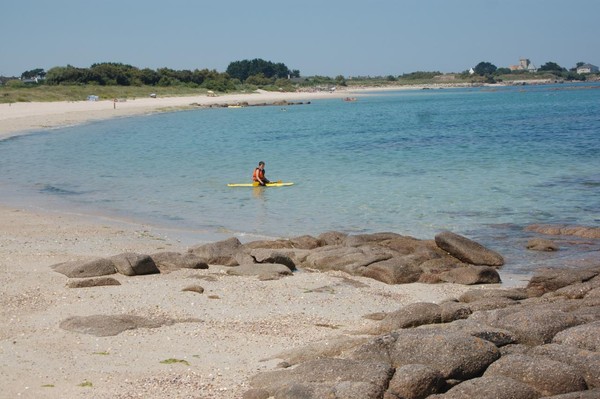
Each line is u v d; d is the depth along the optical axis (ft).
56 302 49.80
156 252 68.64
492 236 76.13
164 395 32.99
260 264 61.52
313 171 129.08
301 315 48.52
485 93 638.12
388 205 94.27
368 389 28.96
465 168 128.06
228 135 211.82
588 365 30.48
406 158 145.79
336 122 268.00
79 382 34.99
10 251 66.03
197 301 51.21
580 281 53.88
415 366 30.55
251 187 112.16
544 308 40.93
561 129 206.18
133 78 515.91
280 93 627.87
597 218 83.41
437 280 59.31
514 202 94.17
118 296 51.60
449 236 66.23
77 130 225.97
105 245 71.46
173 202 100.07
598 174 115.96
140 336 42.55
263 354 39.50
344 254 63.77
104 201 101.04
